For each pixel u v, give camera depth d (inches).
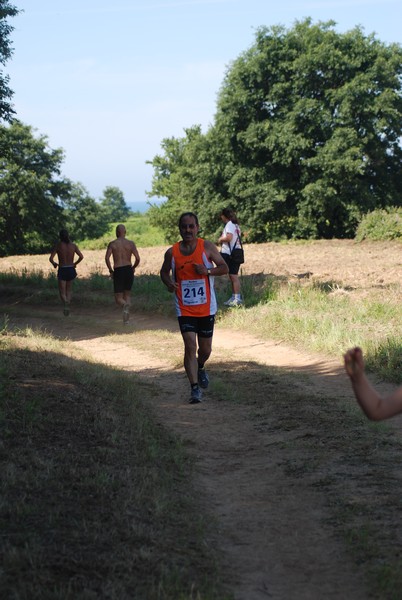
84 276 1082.1
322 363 421.1
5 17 972.6
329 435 266.8
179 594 138.0
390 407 104.0
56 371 360.2
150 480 207.5
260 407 319.9
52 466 210.1
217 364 429.7
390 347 407.2
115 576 144.3
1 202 2642.7
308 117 1860.2
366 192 1876.2
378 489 205.0
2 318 701.9
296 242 1766.7
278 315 557.6
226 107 1945.1
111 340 551.5
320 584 149.8
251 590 147.5
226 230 632.4
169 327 606.5
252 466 236.7
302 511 193.0
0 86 985.5
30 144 2733.8
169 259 327.6
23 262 1530.5
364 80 1854.1
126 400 319.6
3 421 253.4
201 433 280.8
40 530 162.9
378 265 1045.2
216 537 175.9
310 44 1910.7
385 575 149.7
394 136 1945.1
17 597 131.3
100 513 177.0
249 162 1991.9
